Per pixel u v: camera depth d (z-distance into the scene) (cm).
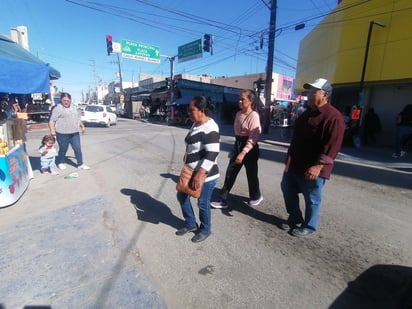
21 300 207
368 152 988
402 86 1105
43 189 456
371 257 287
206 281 238
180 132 1538
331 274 255
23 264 250
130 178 541
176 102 2248
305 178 299
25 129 487
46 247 279
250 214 387
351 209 422
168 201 422
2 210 369
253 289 231
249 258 276
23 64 389
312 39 1573
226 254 282
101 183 498
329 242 316
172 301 213
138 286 227
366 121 1151
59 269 245
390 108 1155
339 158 870
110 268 249
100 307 203
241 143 384
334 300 221
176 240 305
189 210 306
